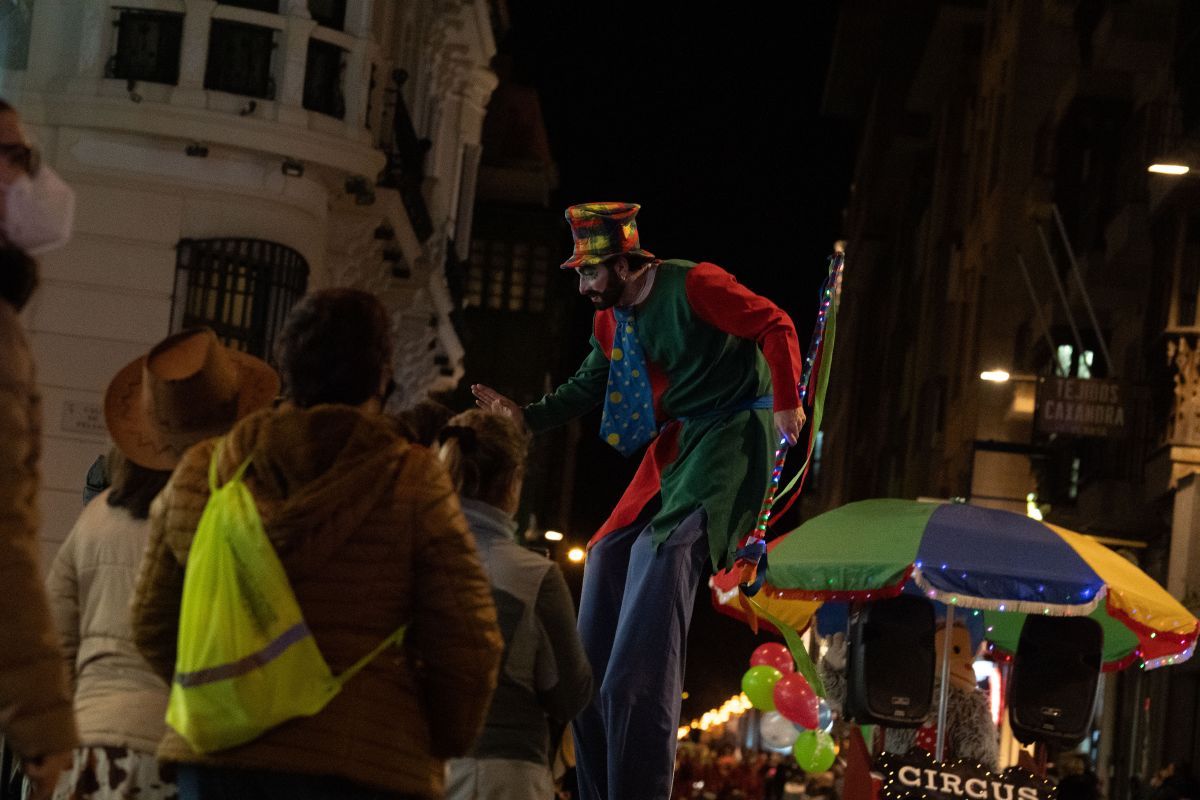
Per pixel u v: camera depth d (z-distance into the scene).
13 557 3.51
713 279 6.61
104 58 19.94
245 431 4.07
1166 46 29.95
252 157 20.31
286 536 3.92
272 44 20.23
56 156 19.91
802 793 24.23
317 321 4.18
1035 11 39.66
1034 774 9.13
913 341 55.97
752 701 12.80
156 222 20.09
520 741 5.52
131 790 4.84
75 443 19.67
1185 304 27.08
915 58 64.50
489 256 56.94
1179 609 9.37
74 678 5.14
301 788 3.89
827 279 7.14
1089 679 9.35
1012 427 38.31
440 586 4.03
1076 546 9.52
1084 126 33.81
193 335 5.05
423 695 4.12
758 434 6.66
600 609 6.85
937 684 9.98
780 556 9.52
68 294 19.84
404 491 4.03
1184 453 26.69
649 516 6.85
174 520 4.16
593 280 6.67
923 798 9.02
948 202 49.12
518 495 5.64
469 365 56.78
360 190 21.20
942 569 9.05
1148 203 28.98
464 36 31.19
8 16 19.95
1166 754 27.36
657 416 6.82
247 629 3.87
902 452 55.84
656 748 6.41
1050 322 33.59
